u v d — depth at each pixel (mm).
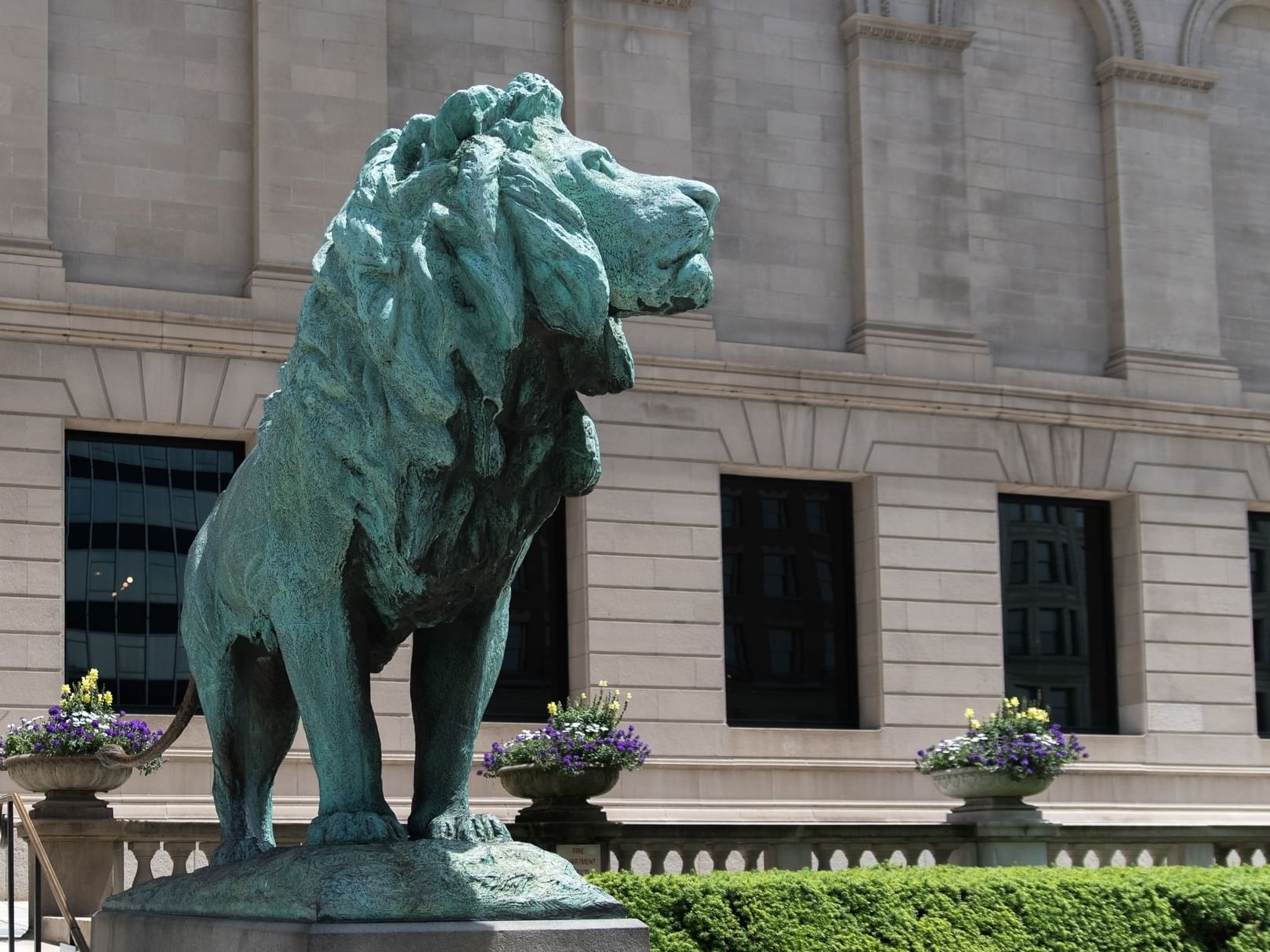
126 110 28375
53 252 27141
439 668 7293
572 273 6262
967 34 33969
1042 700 33438
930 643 31969
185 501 27891
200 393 27625
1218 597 34406
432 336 6355
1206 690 33969
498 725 28797
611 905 6613
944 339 33031
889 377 32219
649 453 30562
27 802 24141
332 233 6625
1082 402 33719
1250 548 35562
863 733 31219
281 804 26547
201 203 28594
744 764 30203
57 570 26297
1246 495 35000
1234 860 23938
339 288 6645
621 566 30031
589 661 29516
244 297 28438
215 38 29016
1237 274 36406
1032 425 33469
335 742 6898
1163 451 34469
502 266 6297
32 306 26688
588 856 20703
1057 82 35344
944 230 33406
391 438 6566
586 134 30969
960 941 15383
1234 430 34938
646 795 29406
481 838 7016
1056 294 34750
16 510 26234
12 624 25891
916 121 33500
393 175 6641
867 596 32094
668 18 31797
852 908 15195
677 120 31641
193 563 7945
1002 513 33844
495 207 6324
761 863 22234
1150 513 34125
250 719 7879
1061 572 34094
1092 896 16188
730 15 32844
